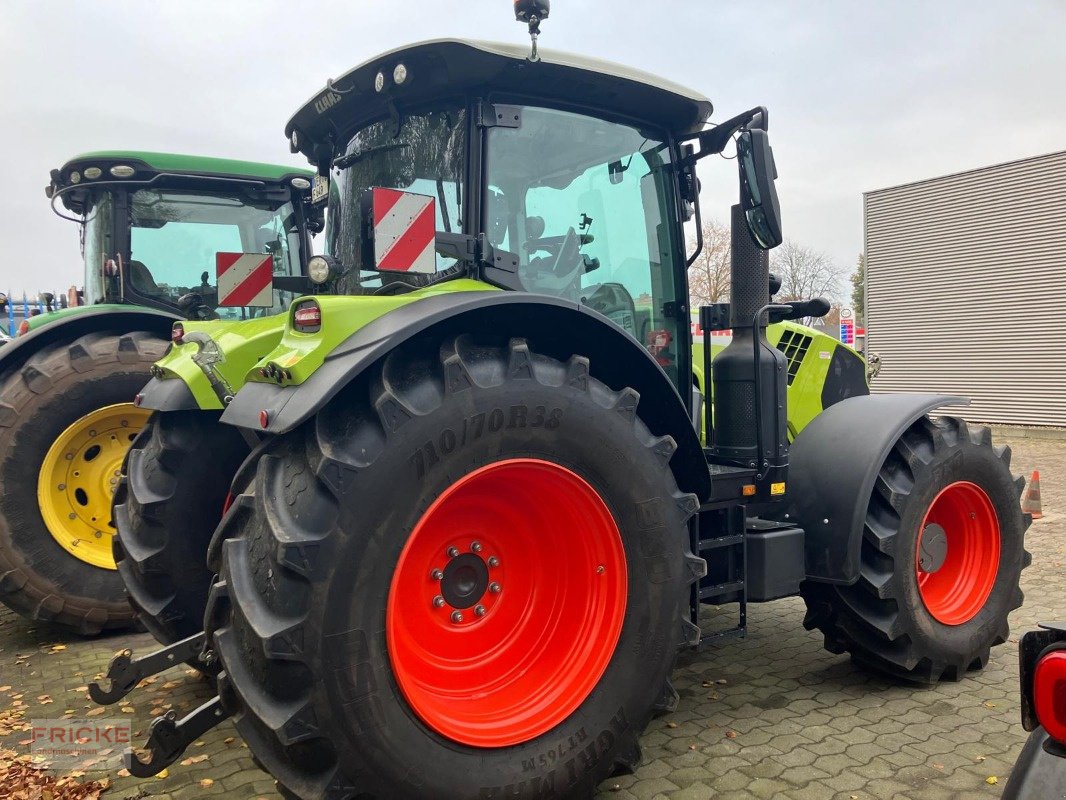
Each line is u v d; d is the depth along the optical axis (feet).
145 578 10.41
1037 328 45.70
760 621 13.76
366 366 6.62
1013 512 11.62
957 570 11.59
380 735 6.36
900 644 10.48
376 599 6.40
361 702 6.27
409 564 7.26
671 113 9.80
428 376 7.02
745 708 10.19
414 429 6.64
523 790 7.01
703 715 9.99
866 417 10.81
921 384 51.52
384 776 6.39
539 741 7.22
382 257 7.25
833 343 15.10
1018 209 46.11
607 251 9.57
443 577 7.61
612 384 8.82
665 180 10.25
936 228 50.06
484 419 6.98
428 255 7.49
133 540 10.47
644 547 7.88
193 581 10.44
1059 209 44.37
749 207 9.39
